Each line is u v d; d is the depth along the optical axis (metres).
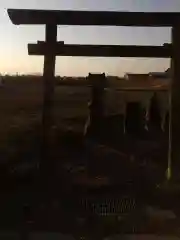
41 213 2.62
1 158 4.04
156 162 4.10
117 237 2.36
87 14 3.18
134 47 3.32
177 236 2.38
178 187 3.13
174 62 3.28
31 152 4.23
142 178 3.42
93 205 2.77
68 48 3.31
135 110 5.64
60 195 2.93
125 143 4.94
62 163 3.80
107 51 3.32
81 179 3.32
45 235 2.34
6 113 6.10
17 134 5.04
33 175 3.46
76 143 4.76
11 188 3.06
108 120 5.42
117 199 2.84
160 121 5.61
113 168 3.75
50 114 3.44
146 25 3.23
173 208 2.77
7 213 2.62
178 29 3.23
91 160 4.06
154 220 2.54
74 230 2.42
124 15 3.19
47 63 3.31
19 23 3.22
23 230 2.39
